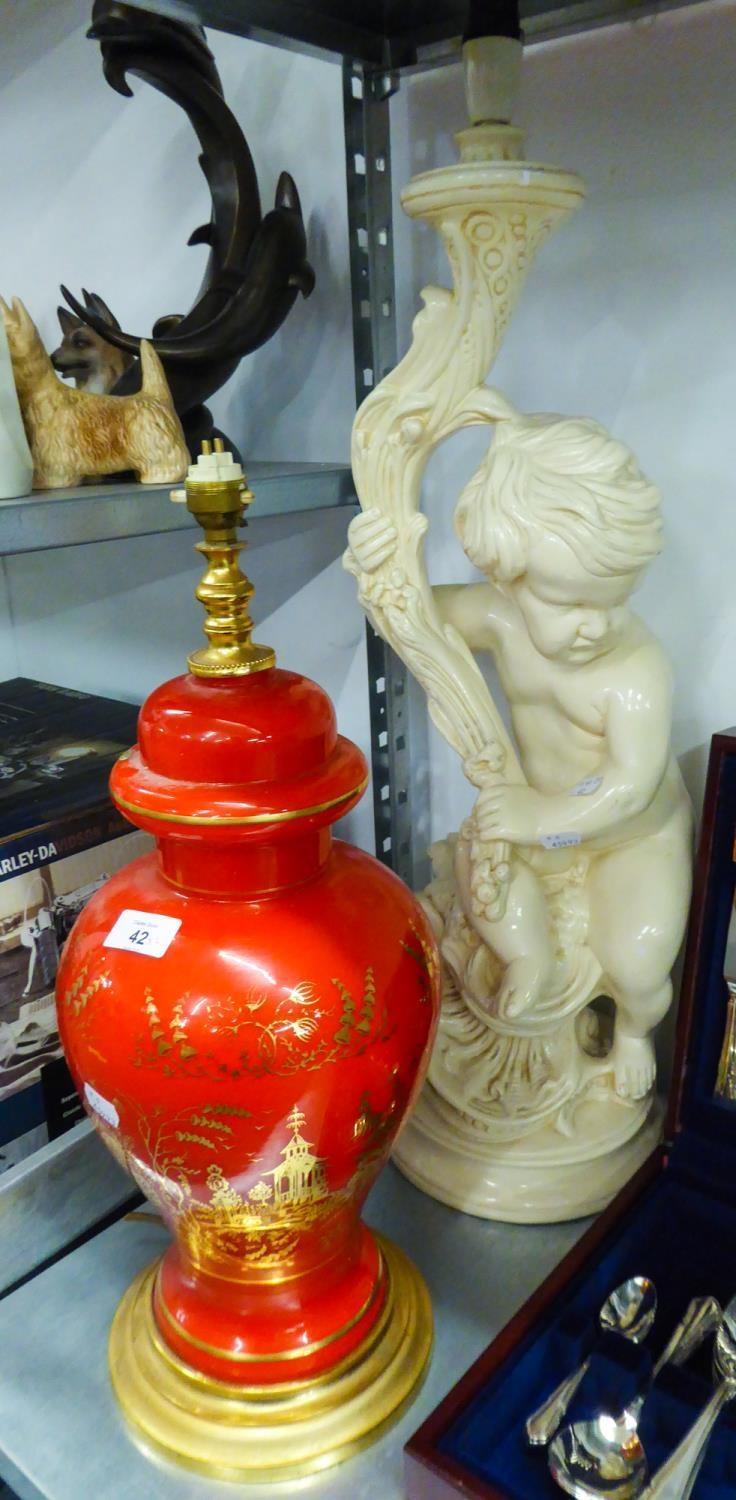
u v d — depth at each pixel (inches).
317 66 30.2
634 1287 22.2
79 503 22.3
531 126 26.8
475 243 21.4
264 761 17.5
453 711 24.8
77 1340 23.8
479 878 24.2
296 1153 18.2
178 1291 22.1
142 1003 17.7
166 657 42.4
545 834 23.5
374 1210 26.6
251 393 35.4
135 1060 17.7
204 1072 17.4
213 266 28.9
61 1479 20.4
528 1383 20.3
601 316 26.9
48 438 24.1
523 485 20.6
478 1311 23.6
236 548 18.1
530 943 24.4
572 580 20.7
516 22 21.5
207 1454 20.3
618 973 24.9
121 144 36.0
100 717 39.2
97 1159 28.3
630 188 25.6
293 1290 20.8
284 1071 17.4
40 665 47.8
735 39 23.2
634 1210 23.6
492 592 25.0
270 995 17.5
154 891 19.2
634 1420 19.7
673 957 24.9
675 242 25.3
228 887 18.2
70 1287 25.3
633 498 20.2
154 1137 18.2
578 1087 26.4
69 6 35.2
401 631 24.6
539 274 27.5
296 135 31.5
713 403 25.7
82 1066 18.6
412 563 24.3
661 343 26.1
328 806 17.9
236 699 18.1
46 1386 22.5
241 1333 21.0
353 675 36.0
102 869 31.5
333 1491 20.0
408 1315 22.7
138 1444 21.0
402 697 34.1
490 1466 19.2
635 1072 26.5
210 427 30.2
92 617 44.3
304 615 36.5
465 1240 25.6
